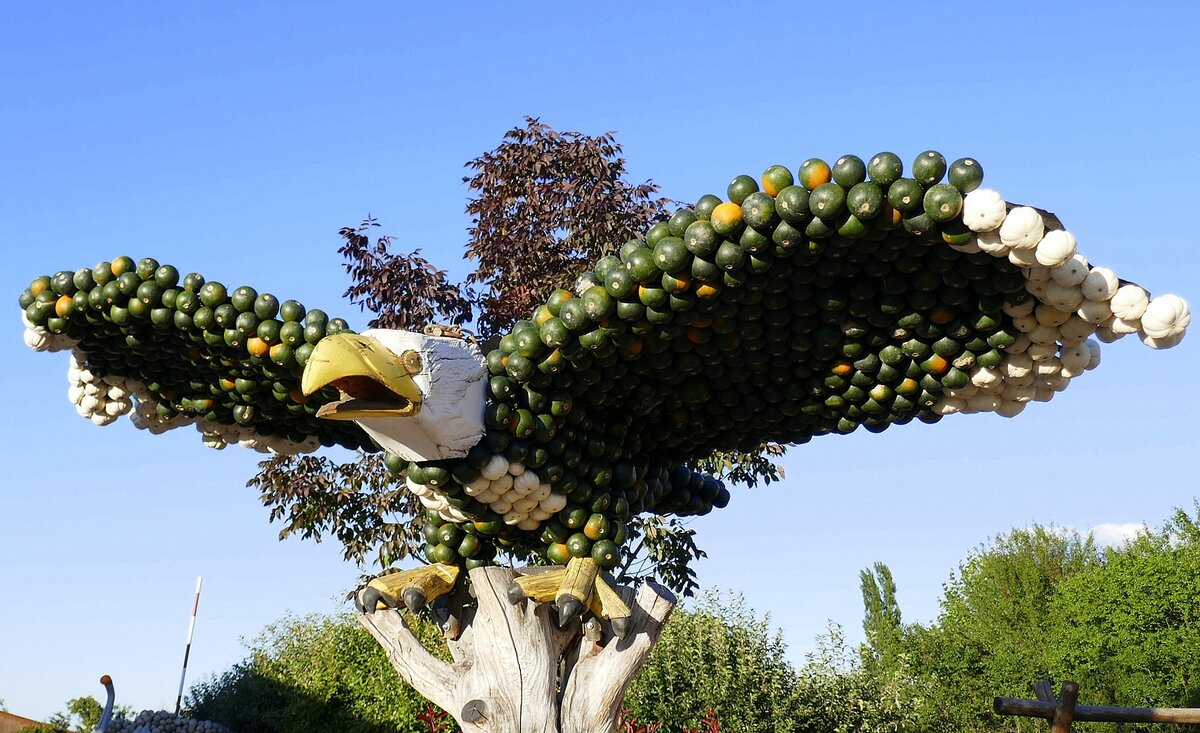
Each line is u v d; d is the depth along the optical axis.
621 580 10.78
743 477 12.24
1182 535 27.39
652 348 6.15
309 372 5.59
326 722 15.76
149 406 7.67
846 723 13.44
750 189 5.45
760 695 13.30
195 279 6.52
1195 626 24.50
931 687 18.72
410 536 11.51
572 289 11.27
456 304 11.88
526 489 6.33
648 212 11.70
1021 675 27.50
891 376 6.40
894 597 35.41
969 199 5.18
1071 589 27.64
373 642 16.16
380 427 6.00
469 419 6.05
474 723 6.29
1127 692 24.83
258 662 18.19
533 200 11.97
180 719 13.87
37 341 6.93
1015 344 6.04
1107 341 5.88
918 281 5.78
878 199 5.22
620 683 6.51
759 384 6.61
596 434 6.60
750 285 5.71
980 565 34.47
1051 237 5.31
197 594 14.91
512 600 6.35
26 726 13.65
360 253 11.85
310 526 11.97
